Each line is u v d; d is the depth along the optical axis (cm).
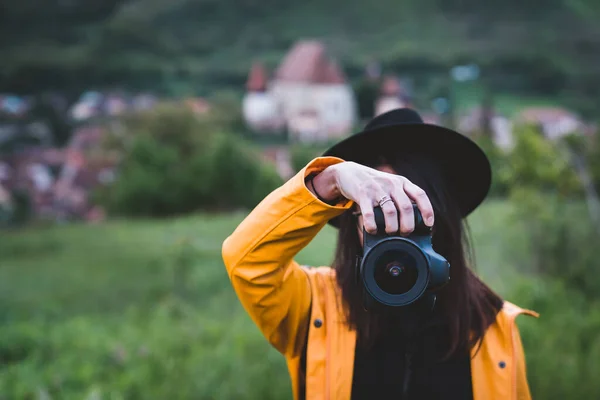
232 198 3306
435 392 155
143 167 3284
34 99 9806
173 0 16325
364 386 156
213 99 9688
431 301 137
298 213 139
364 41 14888
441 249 161
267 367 445
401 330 156
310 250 1109
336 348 157
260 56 14525
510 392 155
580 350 462
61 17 14925
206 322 738
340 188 134
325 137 8125
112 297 996
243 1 16288
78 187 5866
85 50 12812
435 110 9394
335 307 160
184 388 434
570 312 630
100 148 6569
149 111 5481
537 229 876
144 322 780
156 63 12738
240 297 150
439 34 14675
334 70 9294
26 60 11675
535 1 15550
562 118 7731
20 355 580
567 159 1005
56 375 496
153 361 500
